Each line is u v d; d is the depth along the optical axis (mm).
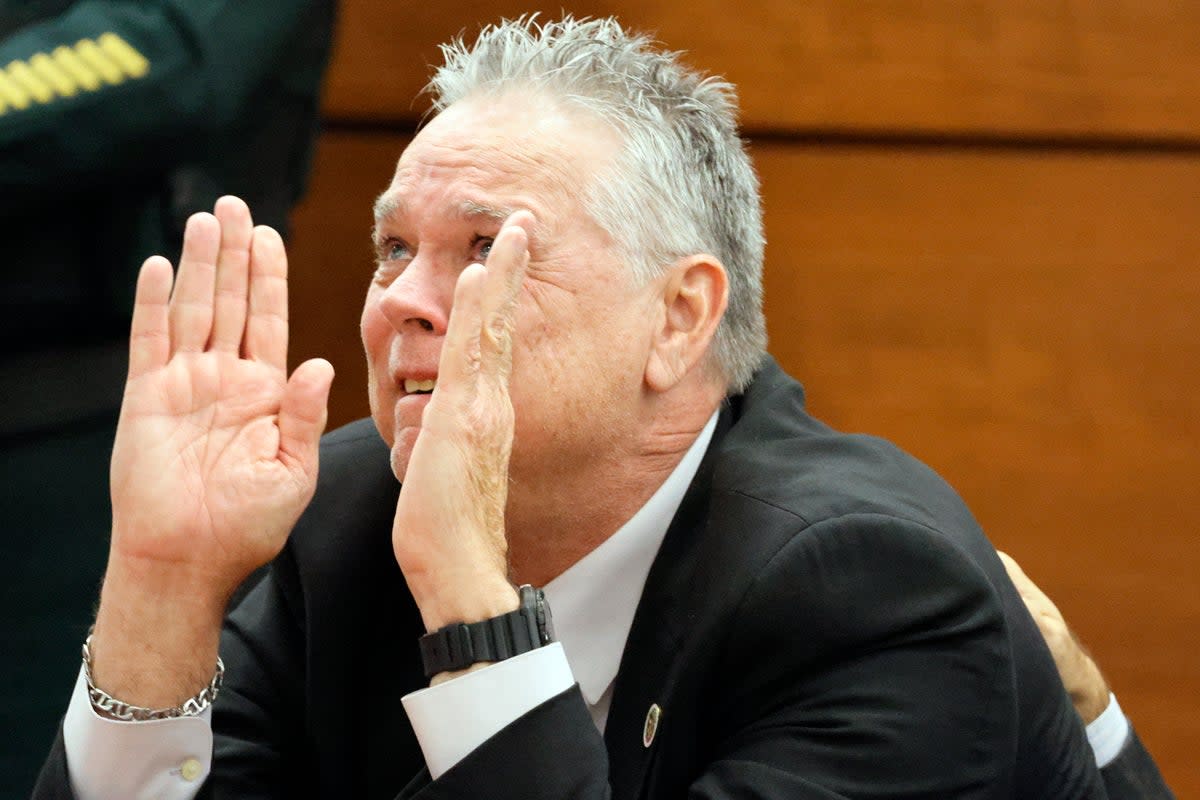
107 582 3867
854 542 3738
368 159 8711
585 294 3924
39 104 5512
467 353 3654
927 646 3713
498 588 3588
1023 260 8594
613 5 8484
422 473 3611
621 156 4020
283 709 4641
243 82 5941
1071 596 8508
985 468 8539
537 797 3393
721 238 4281
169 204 5867
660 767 3887
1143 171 8602
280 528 3906
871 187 8609
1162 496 8539
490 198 3883
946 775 3646
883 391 8562
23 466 5746
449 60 4359
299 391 3936
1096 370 8570
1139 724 8508
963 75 8562
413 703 3572
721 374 4367
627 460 4137
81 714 3854
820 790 3572
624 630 4289
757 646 3750
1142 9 8570
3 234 5656
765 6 8516
